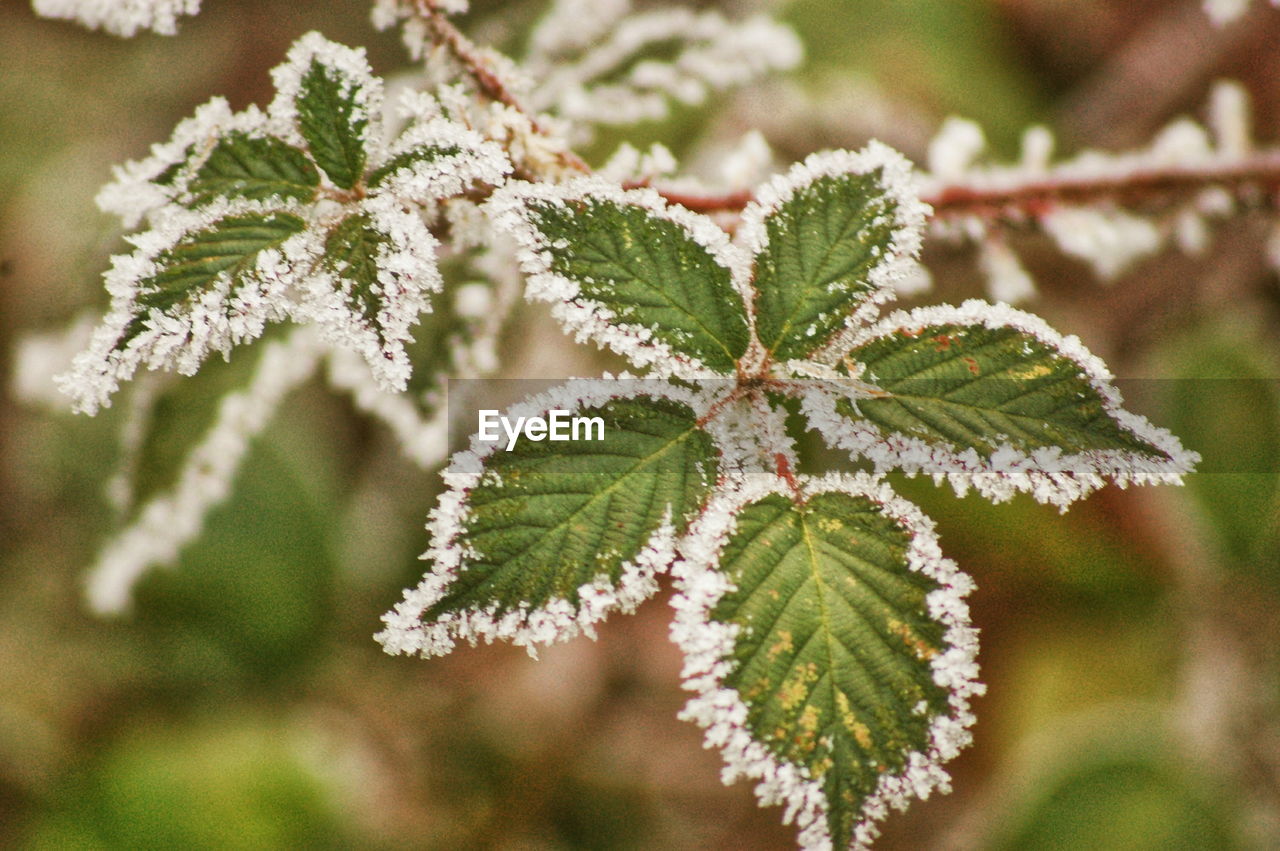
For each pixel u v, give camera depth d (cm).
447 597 42
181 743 76
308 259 43
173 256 43
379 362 43
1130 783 69
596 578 43
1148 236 53
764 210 44
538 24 57
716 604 43
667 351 43
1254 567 72
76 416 75
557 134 47
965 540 76
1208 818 67
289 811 74
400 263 43
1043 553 75
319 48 44
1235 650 72
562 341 66
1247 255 78
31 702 78
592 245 43
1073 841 68
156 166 44
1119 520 74
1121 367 78
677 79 53
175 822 72
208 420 56
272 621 74
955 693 43
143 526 59
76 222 68
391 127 49
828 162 44
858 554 43
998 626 77
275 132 44
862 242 44
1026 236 55
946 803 79
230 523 73
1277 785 68
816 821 42
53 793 74
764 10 80
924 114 79
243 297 43
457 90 46
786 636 43
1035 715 75
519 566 43
